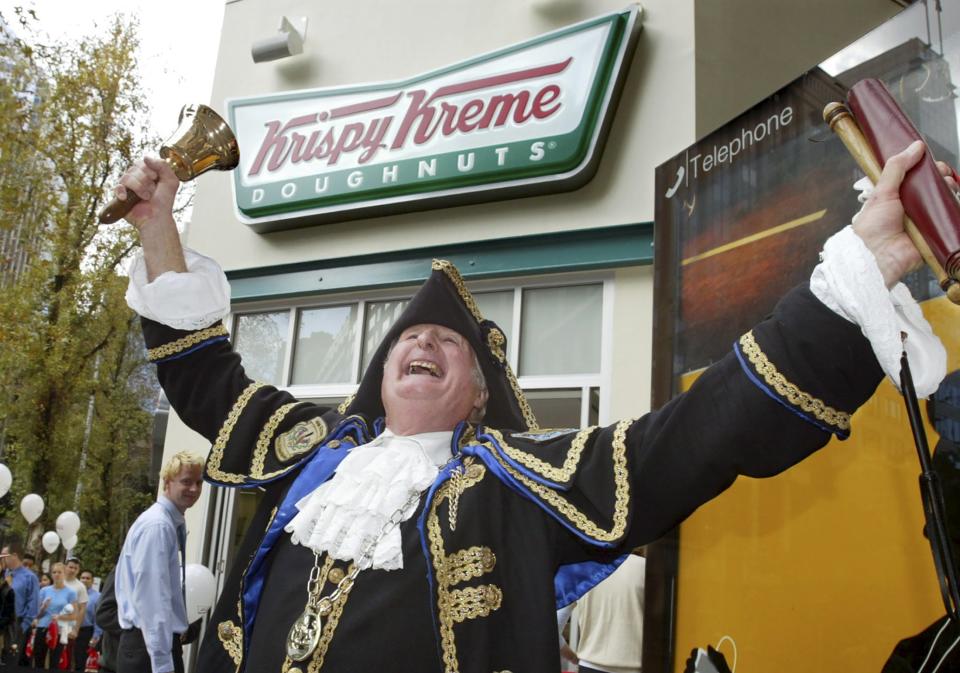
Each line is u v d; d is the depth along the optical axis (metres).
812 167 2.71
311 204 5.83
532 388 5.02
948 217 1.17
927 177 1.22
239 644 1.72
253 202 6.03
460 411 1.93
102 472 15.64
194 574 4.22
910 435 2.30
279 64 6.56
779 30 5.46
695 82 4.84
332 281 5.80
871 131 1.30
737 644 2.67
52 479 14.35
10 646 6.62
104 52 13.60
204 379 2.01
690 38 4.92
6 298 13.28
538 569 1.60
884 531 2.34
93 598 8.52
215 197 6.52
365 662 1.50
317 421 1.99
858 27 6.06
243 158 6.22
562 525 1.67
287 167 6.00
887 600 2.31
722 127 3.09
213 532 5.84
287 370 5.97
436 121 5.46
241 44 6.82
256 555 1.76
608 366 4.76
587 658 3.59
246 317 6.29
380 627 1.53
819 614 2.48
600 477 1.59
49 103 13.36
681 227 3.20
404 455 1.78
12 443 14.20
